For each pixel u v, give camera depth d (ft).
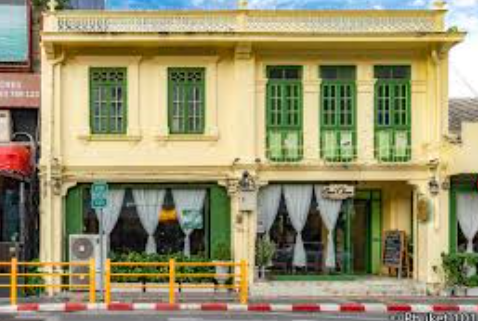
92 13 75.46
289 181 76.74
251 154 75.41
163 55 76.13
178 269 74.38
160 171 76.07
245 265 65.82
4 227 77.56
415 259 77.10
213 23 75.72
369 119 76.74
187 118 76.48
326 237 77.87
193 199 77.15
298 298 71.26
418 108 77.30
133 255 74.79
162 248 77.05
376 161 76.28
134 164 75.77
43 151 74.74
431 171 75.82
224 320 56.39
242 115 75.46
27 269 73.05
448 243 75.87
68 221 75.82
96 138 75.92
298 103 76.64
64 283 73.92
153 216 76.95
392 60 77.00
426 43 75.66
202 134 76.28
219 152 76.33
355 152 76.43
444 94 76.13
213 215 76.74
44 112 75.05
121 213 76.89
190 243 77.05
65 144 75.82
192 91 76.59
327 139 76.54
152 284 70.90
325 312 62.64
